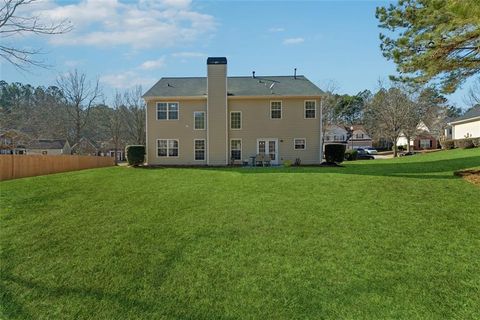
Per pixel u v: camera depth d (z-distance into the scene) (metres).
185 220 8.26
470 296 5.00
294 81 28.17
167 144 26.44
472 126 40.31
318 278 5.58
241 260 6.21
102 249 6.77
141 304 5.11
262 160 25.48
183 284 5.54
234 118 26.30
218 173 16.33
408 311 4.73
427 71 11.24
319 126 25.91
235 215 8.55
